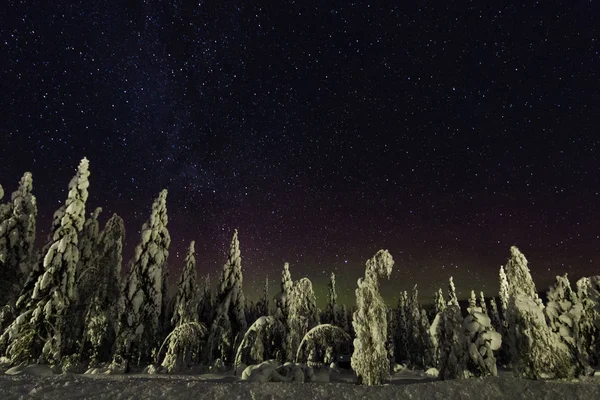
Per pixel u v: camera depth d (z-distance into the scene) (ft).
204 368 86.28
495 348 53.21
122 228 118.11
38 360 71.92
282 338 88.63
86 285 96.32
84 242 105.50
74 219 84.23
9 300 92.43
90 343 96.32
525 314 51.85
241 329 106.22
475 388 41.91
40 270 82.02
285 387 41.16
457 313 56.54
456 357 53.78
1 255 93.66
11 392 36.42
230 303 109.40
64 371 72.64
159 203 96.53
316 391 40.47
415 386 42.75
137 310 85.61
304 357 81.76
